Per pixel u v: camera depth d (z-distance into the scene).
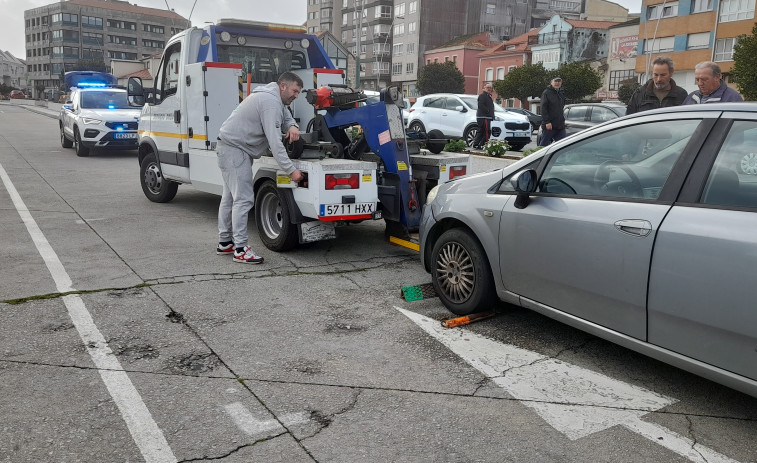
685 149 3.36
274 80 8.41
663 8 50.03
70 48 125.00
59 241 6.81
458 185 4.81
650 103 6.62
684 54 48.78
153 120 8.85
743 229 2.93
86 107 16.89
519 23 88.44
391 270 6.02
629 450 2.96
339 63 31.83
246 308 4.80
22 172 12.86
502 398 3.46
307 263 6.19
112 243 6.78
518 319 4.70
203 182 7.68
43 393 3.37
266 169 6.38
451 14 84.62
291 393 3.45
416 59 84.81
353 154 6.51
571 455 2.91
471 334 4.39
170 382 3.54
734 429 3.16
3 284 5.20
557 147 4.11
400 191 6.06
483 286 4.48
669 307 3.21
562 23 62.00
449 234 4.73
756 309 2.83
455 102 19.64
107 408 3.23
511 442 3.01
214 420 3.14
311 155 6.09
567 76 48.75
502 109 20.25
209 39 7.62
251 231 7.68
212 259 6.21
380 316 4.71
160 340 4.14
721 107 3.31
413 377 3.69
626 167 3.63
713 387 3.62
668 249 3.20
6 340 4.05
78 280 5.37
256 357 3.92
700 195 3.20
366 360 3.92
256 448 2.90
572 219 3.74
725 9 45.50
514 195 4.25
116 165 14.70
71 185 11.21
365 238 7.43
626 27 55.22
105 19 126.69
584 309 3.72
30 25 134.75
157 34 133.25
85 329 4.28
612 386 3.62
